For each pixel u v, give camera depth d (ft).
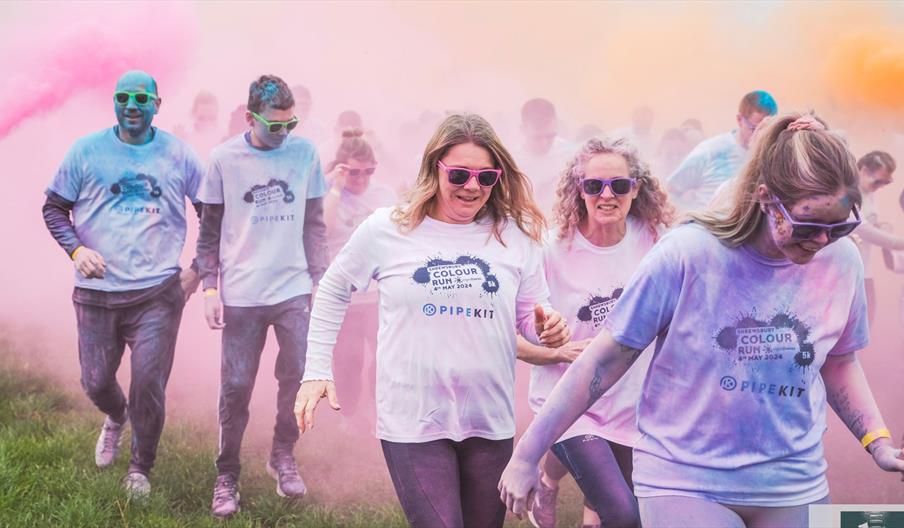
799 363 8.93
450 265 10.89
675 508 9.05
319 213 16.57
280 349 16.31
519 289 11.41
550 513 15.12
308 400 11.19
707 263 8.96
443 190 10.87
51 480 15.37
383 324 11.03
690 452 9.14
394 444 10.79
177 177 16.26
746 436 9.02
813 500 9.12
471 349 10.81
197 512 15.49
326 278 11.44
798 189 8.36
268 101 15.89
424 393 10.74
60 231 15.98
